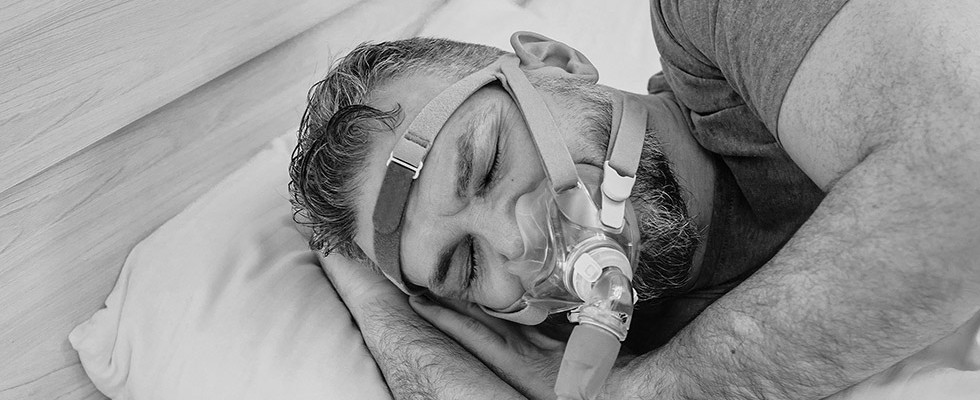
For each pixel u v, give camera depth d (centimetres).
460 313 122
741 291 86
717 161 116
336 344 121
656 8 115
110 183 123
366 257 123
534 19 166
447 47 114
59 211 118
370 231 110
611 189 99
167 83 126
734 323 85
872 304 75
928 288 72
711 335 87
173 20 123
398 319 121
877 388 88
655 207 102
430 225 105
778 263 83
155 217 131
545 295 101
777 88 89
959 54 73
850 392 88
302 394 115
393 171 103
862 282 75
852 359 78
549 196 99
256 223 132
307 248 134
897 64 76
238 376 117
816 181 88
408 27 164
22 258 116
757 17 91
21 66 108
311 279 129
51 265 119
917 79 74
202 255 126
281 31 141
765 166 106
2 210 111
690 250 105
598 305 91
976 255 70
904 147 74
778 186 106
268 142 145
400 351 116
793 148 89
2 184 110
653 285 105
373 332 121
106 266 126
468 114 104
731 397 86
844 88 81
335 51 152
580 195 98
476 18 163
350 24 153
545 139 100
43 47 110
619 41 170
